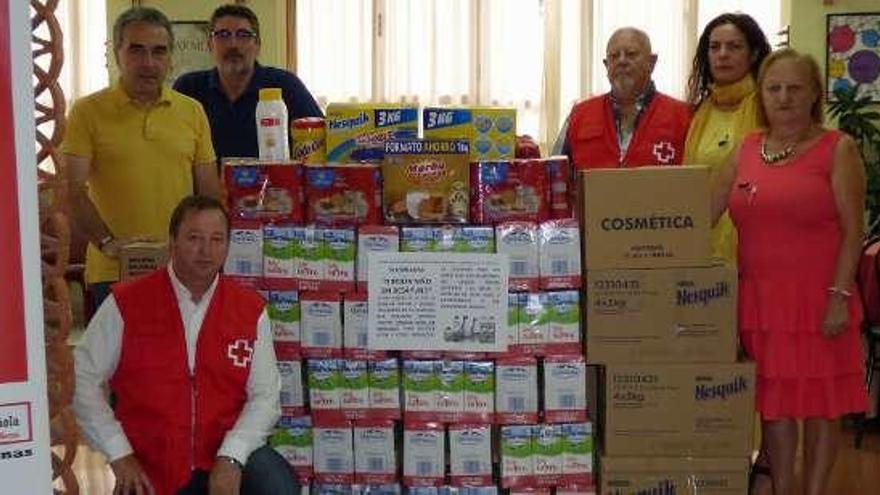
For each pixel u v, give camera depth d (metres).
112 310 2.21
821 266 2.55
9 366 1.17
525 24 5.81
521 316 2.38
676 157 3.21
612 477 2.46
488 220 2.39
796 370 2.56
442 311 2.38
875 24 5.32
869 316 4.23
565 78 5.82
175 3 5.72
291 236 2.39
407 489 2.42
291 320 2.41
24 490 1.20
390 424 2.41
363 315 2.39
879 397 4.34
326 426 2.42
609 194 2.40
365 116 2.50
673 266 2.42
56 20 1.26
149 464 2.22
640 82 3.23
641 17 5.71
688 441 2.46
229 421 2.25
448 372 2.38
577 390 2.39
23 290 1.17
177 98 3.11
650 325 2.44
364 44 5.87
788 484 2.68
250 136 3.56
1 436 1.18
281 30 5.83
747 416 2.46
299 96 3.62
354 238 2.39
